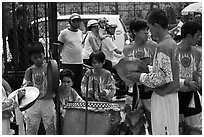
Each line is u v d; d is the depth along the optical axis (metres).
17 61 7.20
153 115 5.21
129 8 20.14
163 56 4.96
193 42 5.77
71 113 5.80
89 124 5.71
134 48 6.20
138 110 5.84
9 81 7.07
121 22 12.83
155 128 5.21
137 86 5.76
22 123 5.45
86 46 9.78
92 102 5.78
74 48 9.23
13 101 5.11
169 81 4.99
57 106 5.32
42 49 6.32
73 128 5.77
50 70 5.12
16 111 5.34
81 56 9.32
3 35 7.11
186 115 5.98
